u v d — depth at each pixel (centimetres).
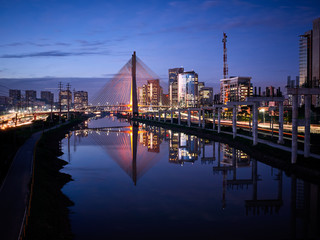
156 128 19588
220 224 3070
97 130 18050
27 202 2903
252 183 4619
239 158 6812
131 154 8331
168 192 4306
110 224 3078
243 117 18300
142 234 2827
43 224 2748
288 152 5762
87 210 3506
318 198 3816
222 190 4347
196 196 4078
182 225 3052
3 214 2625
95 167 6284
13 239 2142
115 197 4047
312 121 11700
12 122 18100
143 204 3741
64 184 4750
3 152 5619
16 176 3928
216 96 18150
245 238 2731
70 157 7638
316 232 2838
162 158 7538
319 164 4572
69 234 2802
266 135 8975
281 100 6800
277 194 4016
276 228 2944
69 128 18100
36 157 5669
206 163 6519
